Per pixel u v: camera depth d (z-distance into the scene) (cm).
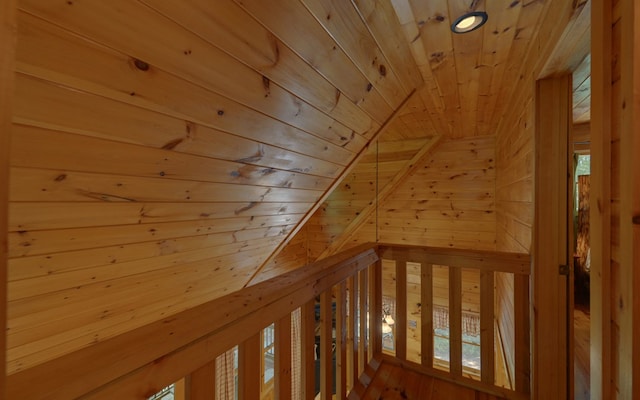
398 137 334
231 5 78
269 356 406
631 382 58
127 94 77
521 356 146
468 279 385
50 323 125
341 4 100
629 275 58
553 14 108
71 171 85
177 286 184
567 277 130
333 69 118
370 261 161
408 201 384
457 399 144
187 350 56
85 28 62
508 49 144
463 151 348
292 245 403
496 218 326
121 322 164
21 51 58
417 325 417
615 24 65
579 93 165
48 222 94
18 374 38
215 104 97
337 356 133
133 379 46
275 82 106
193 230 153
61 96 68
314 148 154
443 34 131
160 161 103
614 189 66
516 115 189
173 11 71
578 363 205
